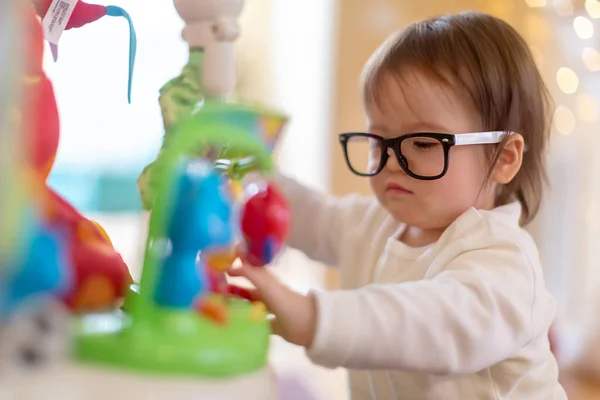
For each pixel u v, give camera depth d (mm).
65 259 396
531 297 685
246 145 434
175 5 550
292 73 2416
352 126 2232
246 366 413
